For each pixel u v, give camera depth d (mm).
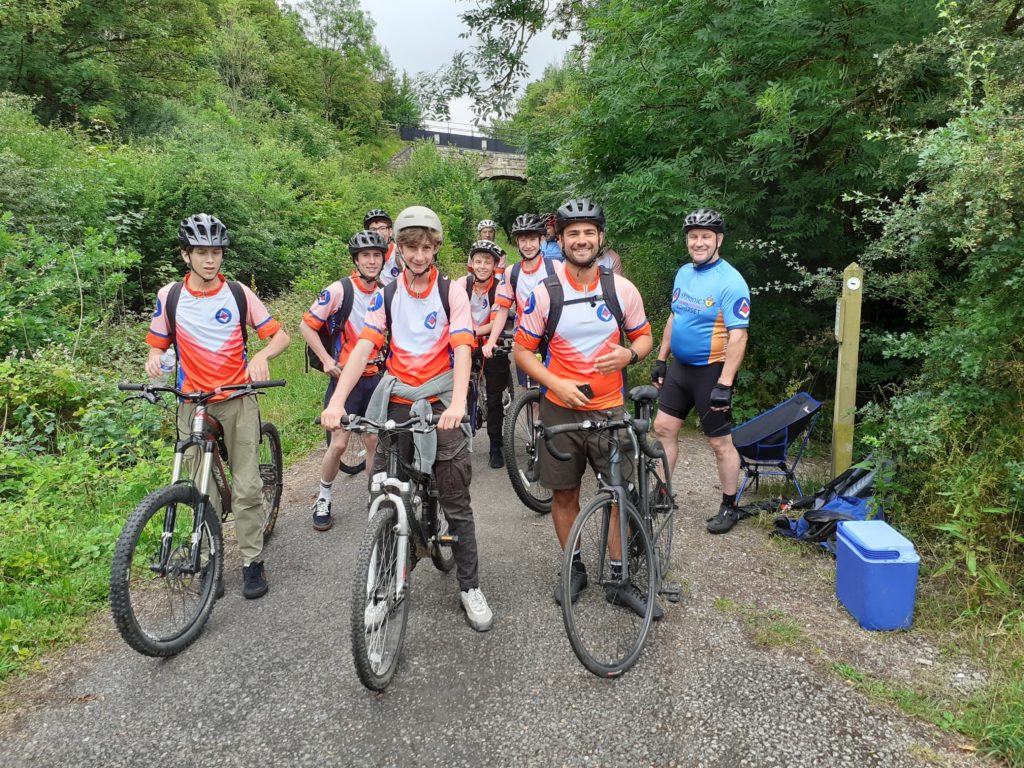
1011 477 3006
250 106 25188
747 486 4562
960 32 3816
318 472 5301
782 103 5051
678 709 2416
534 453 4441
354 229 16000
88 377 5484
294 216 14344
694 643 2824
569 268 2973
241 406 3340
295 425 6277
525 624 3014
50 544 3643
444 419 2625
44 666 2801
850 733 2268
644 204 5867
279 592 3396
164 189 10609
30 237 7004
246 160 15922
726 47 5598
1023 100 3318
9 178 7832
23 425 5000
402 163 37375
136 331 7145
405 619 2766
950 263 4230
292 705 2506
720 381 3662
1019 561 3064
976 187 2916
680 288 3936
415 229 2719
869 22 4977
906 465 3643
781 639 2812
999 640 2695
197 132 17000
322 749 2273
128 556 2596
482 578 3486
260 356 3314
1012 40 3662
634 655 2662
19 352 5855
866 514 3594
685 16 5844
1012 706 2281
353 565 3688
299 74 38719
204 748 2291
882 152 5051
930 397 3619
